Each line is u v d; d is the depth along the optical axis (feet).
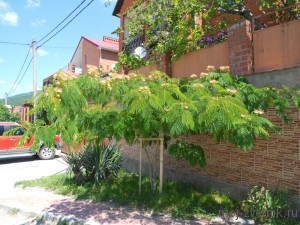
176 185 27.76
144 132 20.74
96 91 17.87
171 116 15.92
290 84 20.10
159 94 17.24
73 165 31.07
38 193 28.99
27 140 16.26
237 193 23.80
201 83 19.57
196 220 20.97
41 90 16.55
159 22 29.53
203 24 31.35
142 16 32.53
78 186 29.89
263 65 22.07
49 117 15.48
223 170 24.99
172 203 23.43
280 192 20.56
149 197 24.80
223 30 29.17
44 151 52.13
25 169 43.34
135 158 35.22
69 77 17.10
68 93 15.80
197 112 15.78
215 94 18.01
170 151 23.47
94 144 30.01
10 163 49.14
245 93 18.89
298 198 19.89
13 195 28.53
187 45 28.37
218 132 17.37
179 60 29.35
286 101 18.57
